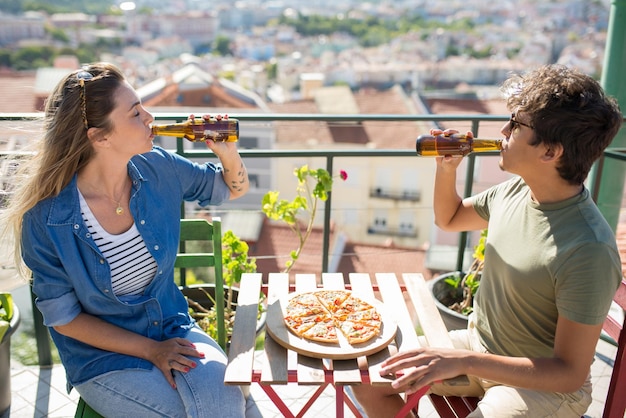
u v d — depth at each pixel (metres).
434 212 2.03
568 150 1.51
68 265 1.67
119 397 1.68
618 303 1.69
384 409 1.85
